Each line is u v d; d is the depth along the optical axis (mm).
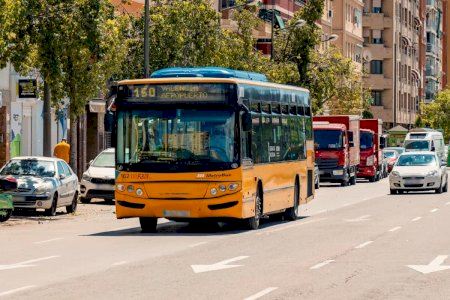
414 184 55344
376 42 154750
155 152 29219
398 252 23250
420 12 179750
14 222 34094
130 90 29500
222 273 19203
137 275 18922
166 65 53250
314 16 77750
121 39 43656
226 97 29250
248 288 16984
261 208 31625
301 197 36406
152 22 53188
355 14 138625
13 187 34844
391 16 154500
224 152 29125
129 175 29281
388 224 32531
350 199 50406
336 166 66625
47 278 18547
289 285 17375
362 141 76562
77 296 16125
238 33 66250
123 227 32469
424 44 183625
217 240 26906
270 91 32906
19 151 54469
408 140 109875
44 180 37062
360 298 15781
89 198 44812
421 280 18047
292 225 32688
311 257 22172
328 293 16344
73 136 60281
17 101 53344
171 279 18281
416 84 176000
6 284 17703
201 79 29297
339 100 93812
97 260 21719
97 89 40969
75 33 37500
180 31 53500
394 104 155625
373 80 153750
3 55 37500
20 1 35938
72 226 32844
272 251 23641
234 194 29094
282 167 33938
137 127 29406
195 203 28969
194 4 53938
